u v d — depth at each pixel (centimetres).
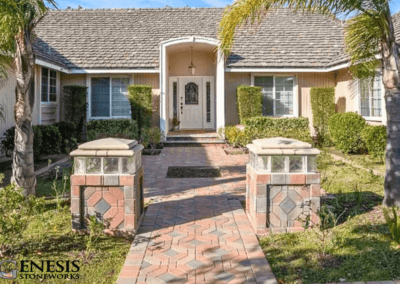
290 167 509
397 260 416
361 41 685
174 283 373
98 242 488
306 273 392
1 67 859
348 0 572
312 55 1583
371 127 1094
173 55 1812
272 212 514
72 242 484
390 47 593
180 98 1842
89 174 509
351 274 388
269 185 511
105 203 511
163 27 1770
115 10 1886
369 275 384
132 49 1631
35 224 543
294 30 1742
